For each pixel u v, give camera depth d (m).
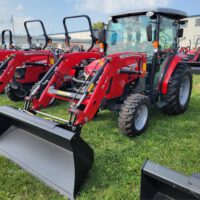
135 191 2.55
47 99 3.75
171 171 1.73
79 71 4.37
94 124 4.40
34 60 5.81
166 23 4.63
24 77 5.82
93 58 4.73
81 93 3.52
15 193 2.54
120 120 3.70
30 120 2.78
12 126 3.38
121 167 2.98
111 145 3.58
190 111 5.19
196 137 3.84
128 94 4.21
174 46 5.01
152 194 1.88
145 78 4.36
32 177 2.76
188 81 5.04
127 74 4.03
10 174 2.83
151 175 1.75
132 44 4.67
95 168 2.95
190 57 12.03
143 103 3.79
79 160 2.46
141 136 3.88
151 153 3.33
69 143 2.42
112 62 3.57
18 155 3.06
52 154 2.80
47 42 6.55
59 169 2.65
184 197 1.74
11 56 5.28
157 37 4.30
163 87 4.48
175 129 4.16
